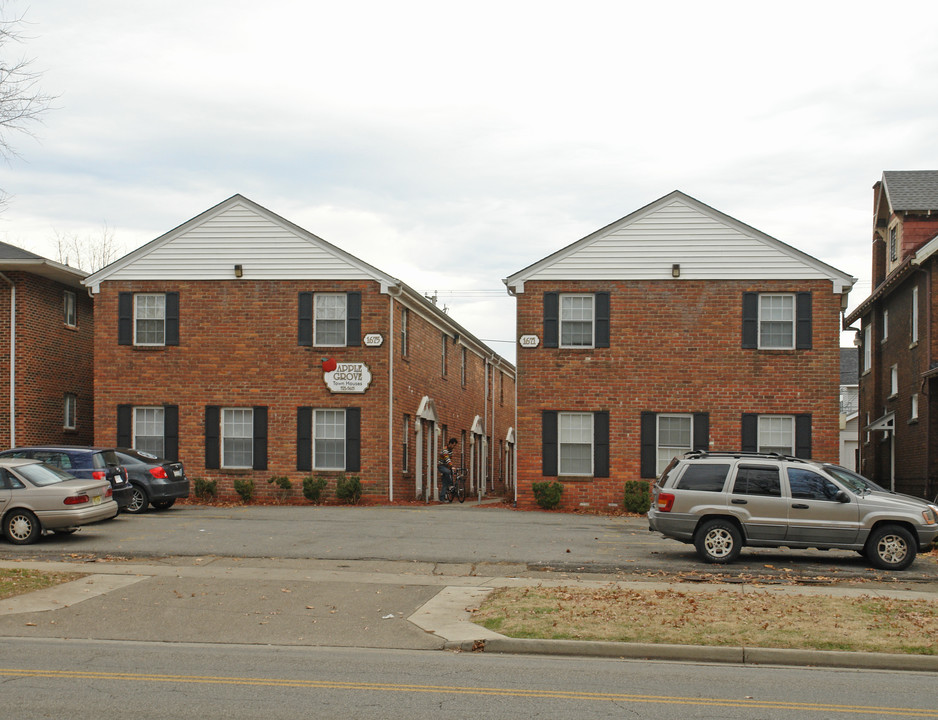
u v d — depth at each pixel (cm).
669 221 2847
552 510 2791
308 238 2969
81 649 1083
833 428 2764
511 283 2889
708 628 1166
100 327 3025
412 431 3234
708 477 1673
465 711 805
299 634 1188
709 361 2809
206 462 2956
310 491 2872
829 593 1405
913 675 1020
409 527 2167
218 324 2983
